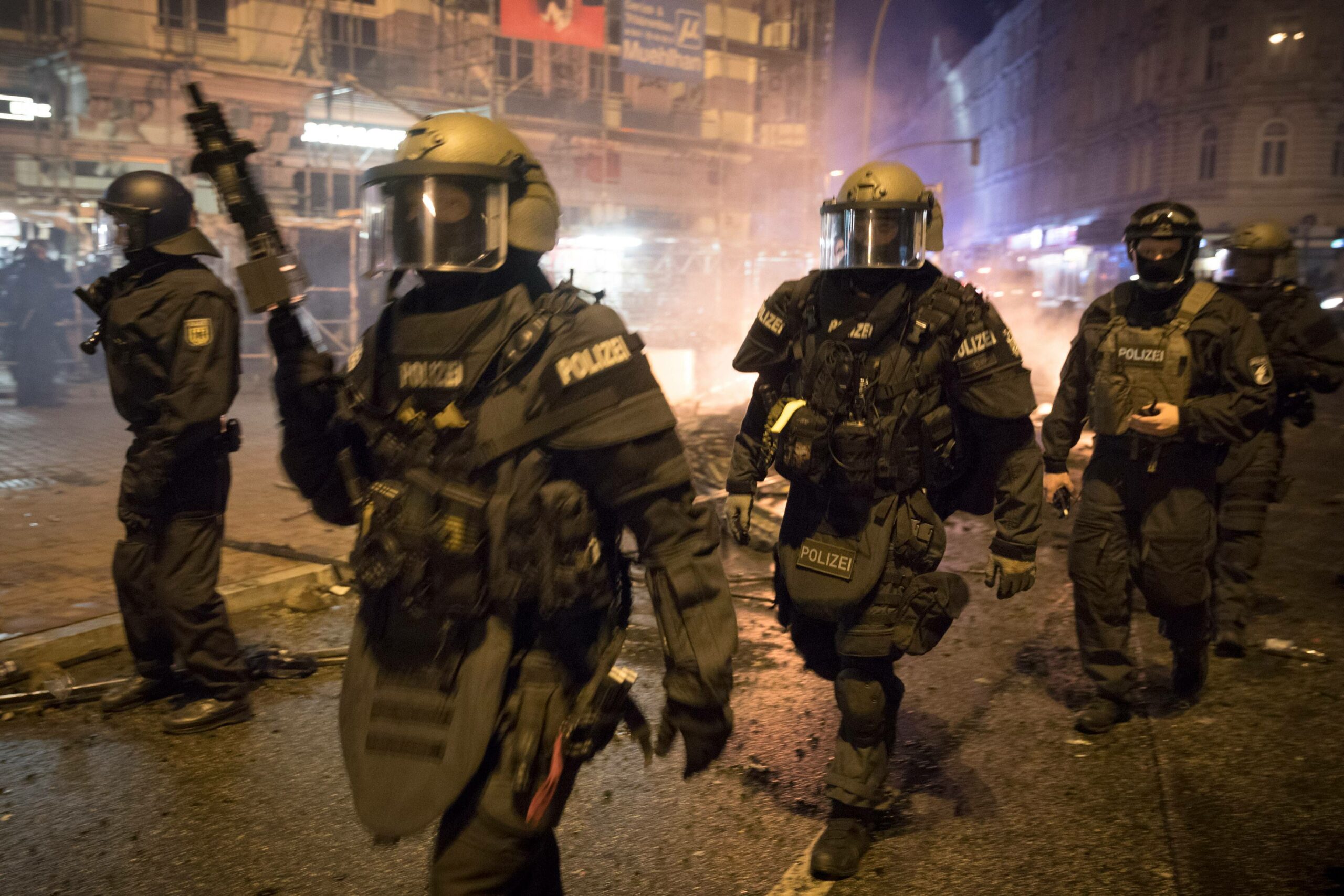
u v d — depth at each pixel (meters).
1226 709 3.92
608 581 1.81
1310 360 4.21
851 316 2.72
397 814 1.66
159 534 3.56
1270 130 40.16
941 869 2.83
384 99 18.77
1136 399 3.54
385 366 1.82
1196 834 3.01
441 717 1.69
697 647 1.71
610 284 21.86
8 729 3.68
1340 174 39.78
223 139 1.83
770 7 27.44
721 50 25.59
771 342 2.90
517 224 1.77
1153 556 3.64
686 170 26.23
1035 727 3.79
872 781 2.86
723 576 1.78
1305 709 3.92
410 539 1.67
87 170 17.73
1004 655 4.56
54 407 12.39
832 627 3.01
